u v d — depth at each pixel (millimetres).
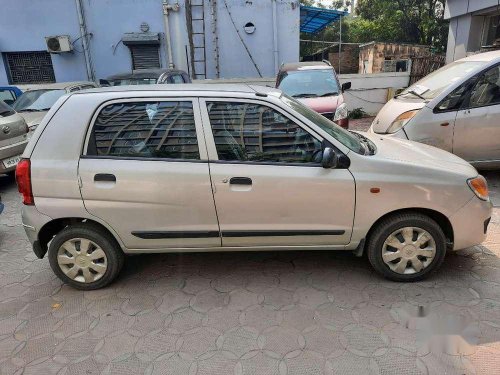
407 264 3182
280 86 8578
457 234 3117
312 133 3037
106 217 3104
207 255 3852
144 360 2539
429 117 5344
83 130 3066
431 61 12805
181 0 12273
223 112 3074
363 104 12797
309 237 3141
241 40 12734
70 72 12797
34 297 3291
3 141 6016
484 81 5223
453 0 12461
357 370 2381
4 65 12672
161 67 12883
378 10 25016
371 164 3002
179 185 3010
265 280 3381
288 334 2711
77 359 2572
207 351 2590
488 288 3102
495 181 5602
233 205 3039
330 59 23906
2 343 2746
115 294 3277
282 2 12453
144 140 3080
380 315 2855
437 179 3006
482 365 2377
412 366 2391
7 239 4508
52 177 3055
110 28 12469
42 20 12297
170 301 3146
